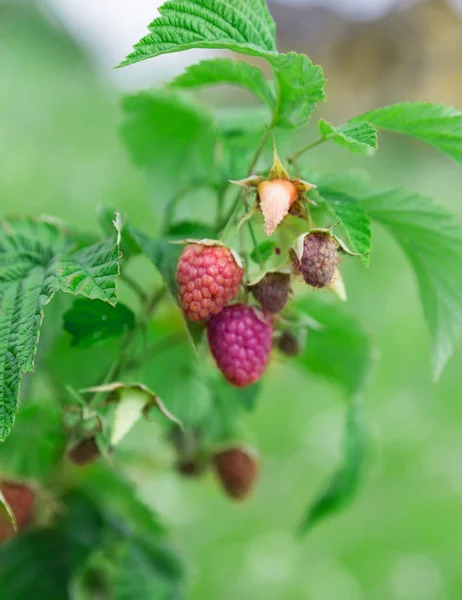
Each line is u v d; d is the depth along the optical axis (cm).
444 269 64
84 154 195
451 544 143
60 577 68
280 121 61
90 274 58
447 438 167
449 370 184
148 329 69
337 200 60
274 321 62
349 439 70
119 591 68
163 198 70
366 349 70
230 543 137
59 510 69
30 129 200
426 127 60
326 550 142
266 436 152
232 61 62
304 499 148
